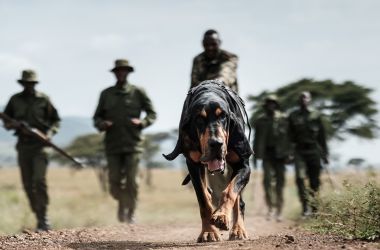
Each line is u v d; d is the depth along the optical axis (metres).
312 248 6.52
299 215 15.80
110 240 8.82
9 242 8.16
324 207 9.89
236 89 9.55
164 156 7.76
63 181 73.00
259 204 21.67
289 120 15.01
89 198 29.72
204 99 7.14
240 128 7.52
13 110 12.62
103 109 13.30
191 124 7.27
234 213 8.23
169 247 7.45
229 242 7.53
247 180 7.62
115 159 13.26
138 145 13.27
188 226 12.20
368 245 6.51
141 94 13.40
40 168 12.38
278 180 16.53
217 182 9.99
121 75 13.21
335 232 8.19
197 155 7.47
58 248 7.53
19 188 43.44
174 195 46.12
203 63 9.60
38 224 12.43
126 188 13.25
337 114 36.22
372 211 7.64
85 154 50.41
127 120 13.16
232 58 9.63
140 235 9.87
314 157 14.78
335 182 11.80
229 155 7.57
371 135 35.94
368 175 9.80
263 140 16.44
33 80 12.48
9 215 14.64
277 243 7.14
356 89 36.00
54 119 12.81
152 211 21.42
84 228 10.38
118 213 13.46
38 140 12.38
